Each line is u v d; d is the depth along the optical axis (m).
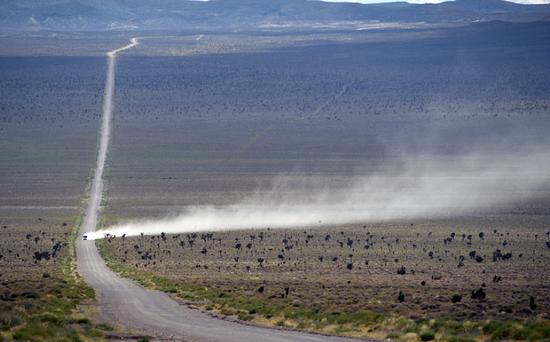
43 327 134.12
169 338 137.75
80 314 176.62
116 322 163.75
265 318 173.50
